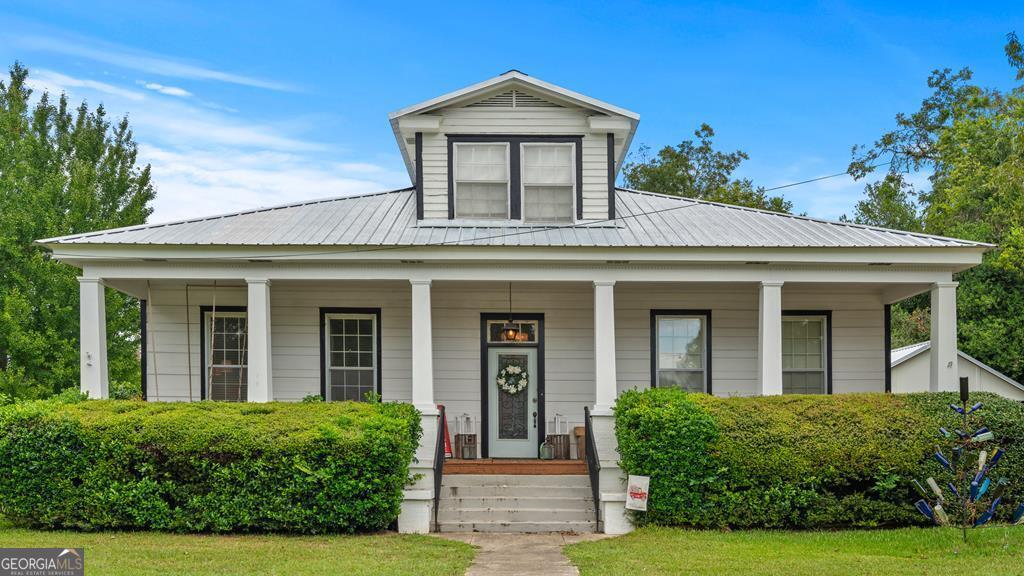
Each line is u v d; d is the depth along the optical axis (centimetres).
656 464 1308
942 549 1109
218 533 1255
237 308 1731
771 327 1516
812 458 1277
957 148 3359
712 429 1299
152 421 1280
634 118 1703
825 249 1486
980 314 2808
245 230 1566
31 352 2511
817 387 1747
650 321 1744
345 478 1247
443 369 1731
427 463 1382
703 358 1741
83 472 1269
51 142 3228
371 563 1056
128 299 2848
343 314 1738
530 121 1714
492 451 1722
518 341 1712
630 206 1814
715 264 1520
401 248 1479
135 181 3181
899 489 1289
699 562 1050
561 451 1658
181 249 1468
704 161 4347
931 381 1541
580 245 1474
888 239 1538
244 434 1261
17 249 2570
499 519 1396
